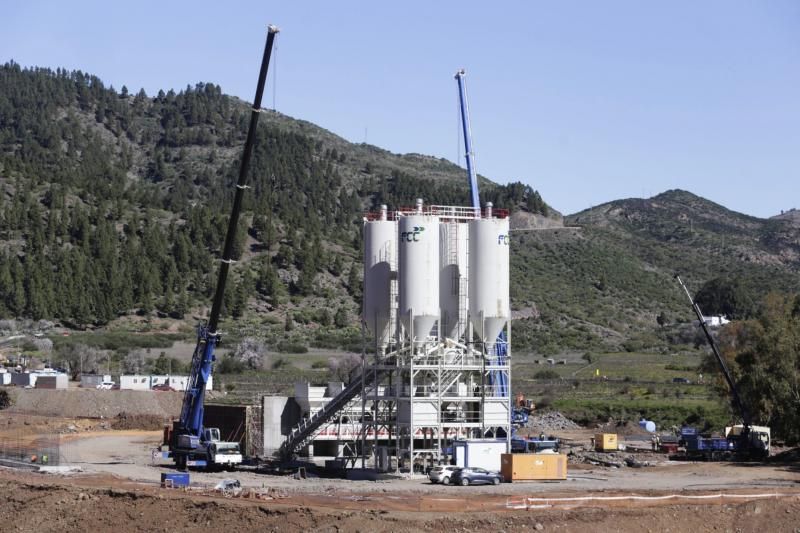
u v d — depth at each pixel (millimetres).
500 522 79438
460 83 154875
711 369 177375
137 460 130000
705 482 106125
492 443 109250
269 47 106750
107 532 86250
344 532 77750
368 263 117188
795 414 138875
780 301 186250
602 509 83625
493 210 118062
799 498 88938
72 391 193125
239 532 81000
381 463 113625
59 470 111312
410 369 109125
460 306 113688
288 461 128125
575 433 173125
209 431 121188
